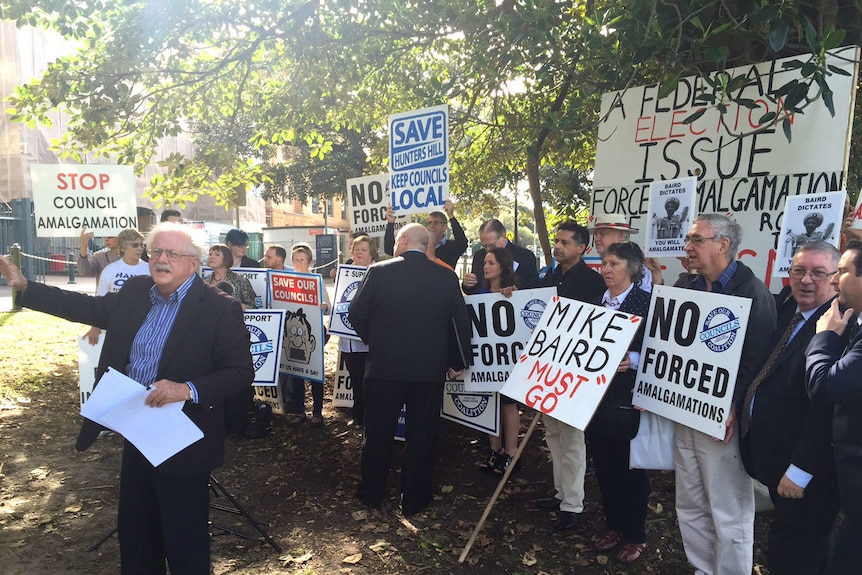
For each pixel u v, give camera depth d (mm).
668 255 4371
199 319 2684
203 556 2695
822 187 4199
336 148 25594
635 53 4289
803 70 3623
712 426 2881
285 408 6402
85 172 6191
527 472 4828
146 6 5844
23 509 4141
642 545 3559
